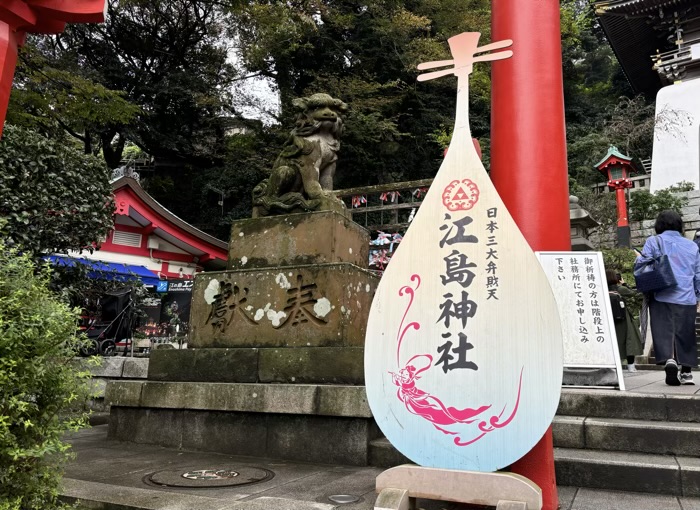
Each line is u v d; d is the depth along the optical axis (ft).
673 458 11.37
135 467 12.47
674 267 16.61
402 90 67.77
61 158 24.07
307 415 13.42
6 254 8.25
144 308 40.29
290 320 14.98
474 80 66.08
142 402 15.39
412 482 8.30
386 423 8.79
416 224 9.46
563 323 14.79
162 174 78.43
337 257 15.52
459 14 69.31
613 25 78.02
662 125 67.82
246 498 9.82
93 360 8.52
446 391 8.54
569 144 76.54
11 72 14.80
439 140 64.13
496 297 8.66
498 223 8.98
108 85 63.31
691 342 16.44
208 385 14.57
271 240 16.19
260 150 69.21
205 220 73.46
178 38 68.33
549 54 10.29
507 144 10.10
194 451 14.51
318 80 63.00
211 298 16.26
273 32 61.77
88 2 15.11
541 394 8.04
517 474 8.27
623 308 24.16
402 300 9.19
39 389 7.54
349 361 13.69
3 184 21.81
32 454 6.97
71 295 26.16
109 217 27.43
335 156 17.43
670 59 75.10
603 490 10.80
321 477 11.53
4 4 14.23
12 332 7.02
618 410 13.58
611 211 60.44
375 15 66.49
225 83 70.90
